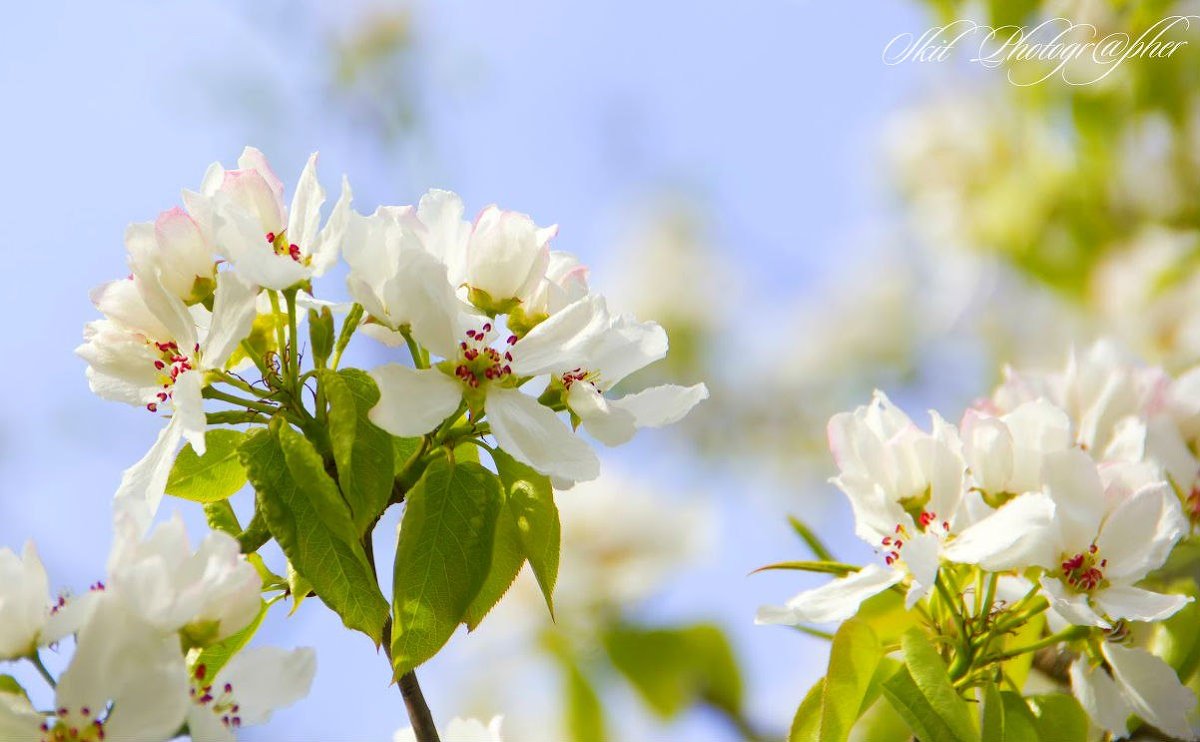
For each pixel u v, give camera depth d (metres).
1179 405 0.97
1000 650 0.91
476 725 0.92
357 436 0.86
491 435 0.88
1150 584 0.94
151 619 0.84
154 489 0.87
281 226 0.88
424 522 0.87
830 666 0.89
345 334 0.88
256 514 0.87
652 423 0.89
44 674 0.85
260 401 0.87
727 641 1.08
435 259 0.87
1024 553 0.90
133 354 0.88
